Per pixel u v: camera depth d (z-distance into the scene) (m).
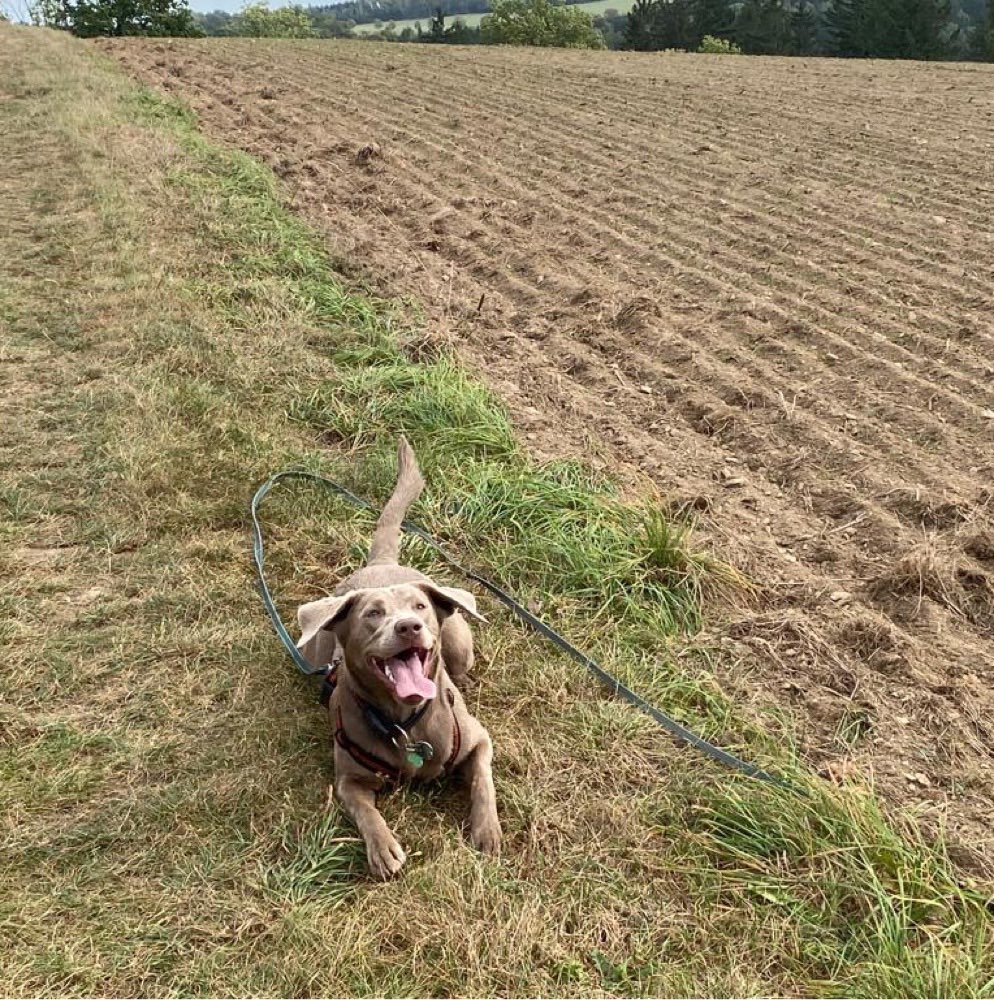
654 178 4.77
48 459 2.36
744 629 1.87
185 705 1.66
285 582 1.99
